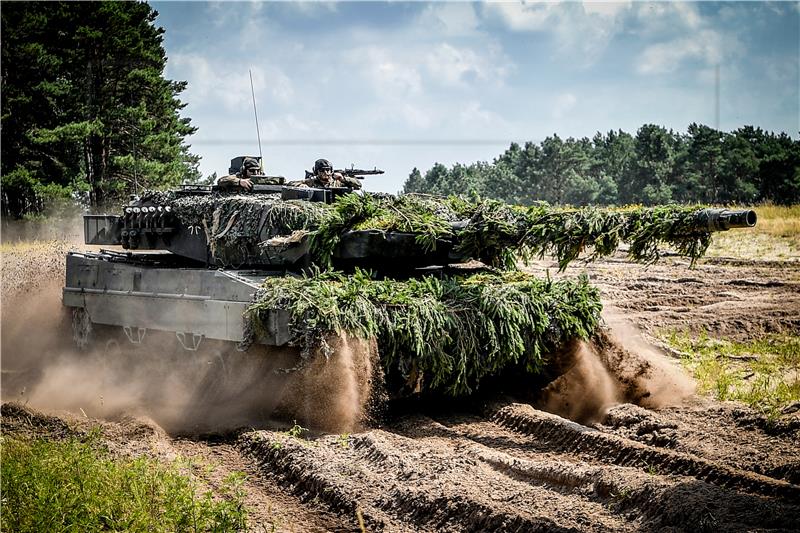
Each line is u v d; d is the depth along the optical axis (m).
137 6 42.25
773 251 29.14
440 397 12.40
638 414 11.13
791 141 56.41
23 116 39.50
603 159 69.81
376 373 11.21
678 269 26.78
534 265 28.48
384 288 11.66
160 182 40.81
